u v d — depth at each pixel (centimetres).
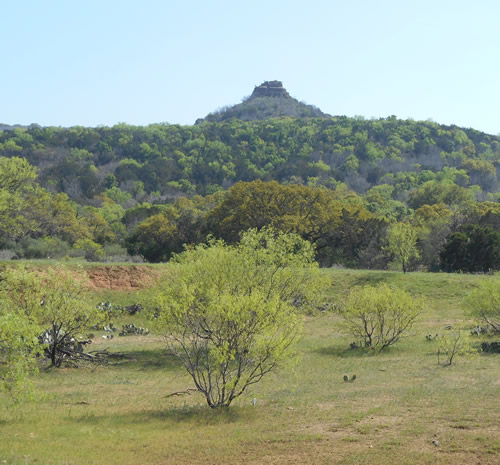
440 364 2492
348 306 3216
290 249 2973
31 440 1348
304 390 1970
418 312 3158
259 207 7112
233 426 1470
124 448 1287
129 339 3425
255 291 1791
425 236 7194
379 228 7269
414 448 1202
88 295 2927
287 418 1532
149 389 2092
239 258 2586
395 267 6469
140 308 4131
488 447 1188
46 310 2536
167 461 1186
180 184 19462
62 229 8288
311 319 4216
